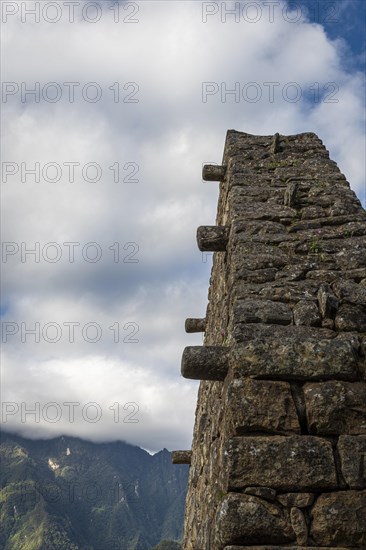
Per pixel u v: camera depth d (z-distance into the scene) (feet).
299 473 9.73
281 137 26.22
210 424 17.47
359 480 9.71
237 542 9.19
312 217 17.94
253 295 13.91
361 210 18.17
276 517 9.34
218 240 18.58
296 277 14.69
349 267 15.08
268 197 19.76
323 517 9.33
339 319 12.66
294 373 11.07
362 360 11.58
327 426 10.37
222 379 12.35
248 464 9.81
